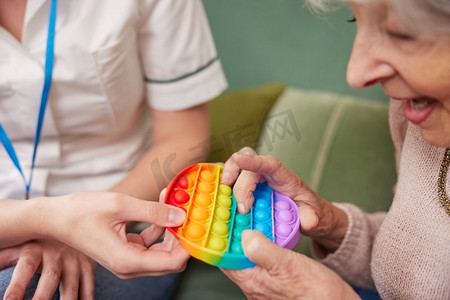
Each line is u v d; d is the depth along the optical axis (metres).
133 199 0.56
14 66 0.68
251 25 1.23
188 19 0.81
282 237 0.54
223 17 1.25
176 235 0.52
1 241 0.64
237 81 1.30
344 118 1.08
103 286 0.75
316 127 1.08
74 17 0.71
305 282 0.50
